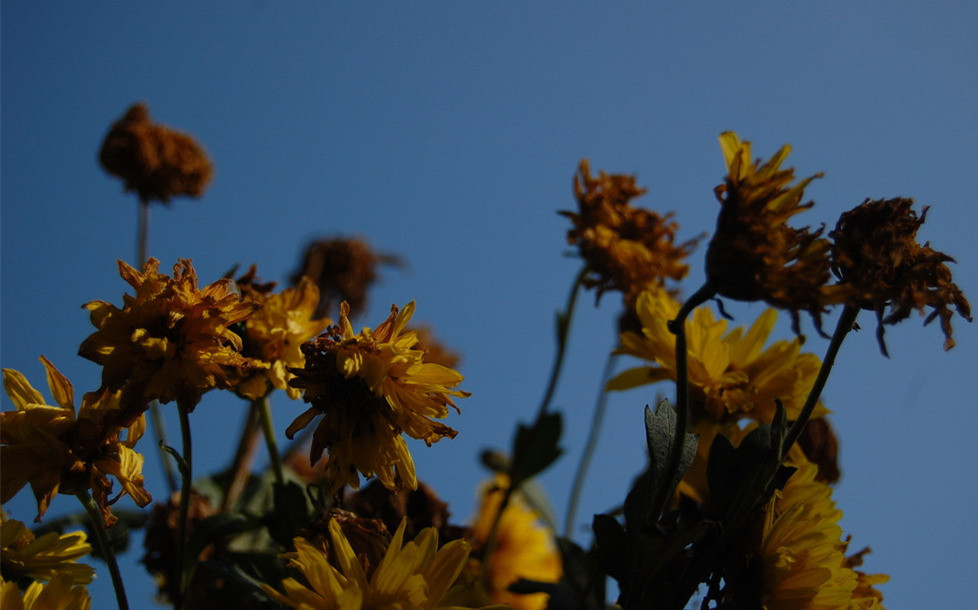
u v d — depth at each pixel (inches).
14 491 26.2
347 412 26.5
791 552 26.0
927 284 26.0
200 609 31.1
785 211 26.2
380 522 27.0
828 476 30.6
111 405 26.6
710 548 26.4
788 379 29.6
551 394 35.1
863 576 28.3
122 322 26.2
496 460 39.1
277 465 29.2
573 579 30.5
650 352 30.1
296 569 27.8
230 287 27.6
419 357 26.5
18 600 25.2
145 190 41.6
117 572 26.8
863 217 26.0
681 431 26.3
